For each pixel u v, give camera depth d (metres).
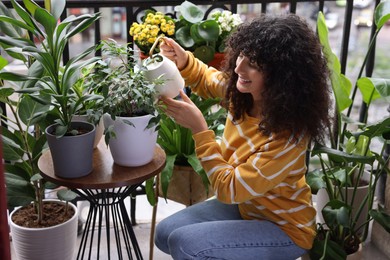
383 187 2.29
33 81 1.63
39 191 1.83
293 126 1.47
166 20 1.93
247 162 1.51
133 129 1.43
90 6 1.99
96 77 1.52
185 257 1.56
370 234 2.23
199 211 1.77
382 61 2.40
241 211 1.72
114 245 2.17
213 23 1.89
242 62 1.51
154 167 1.52
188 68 1.78
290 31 1.46
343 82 1.97
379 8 1.88
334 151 1.63
